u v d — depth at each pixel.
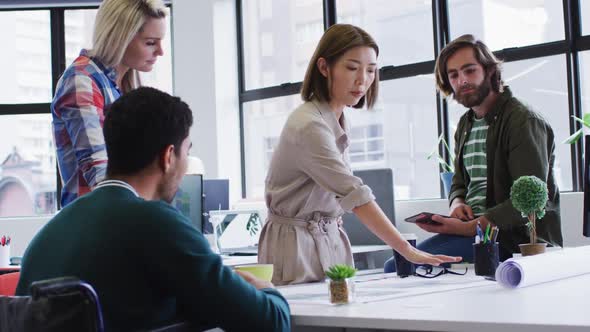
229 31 6.26
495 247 1.91
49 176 6.36
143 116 1.30
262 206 4.83
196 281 1.20
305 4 5.91
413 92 5.19
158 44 2.07
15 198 6.36
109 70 2.01
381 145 5.36
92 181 1.87
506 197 2.75
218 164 6.08
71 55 6.43
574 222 4.15
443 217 2.55
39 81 6.40
